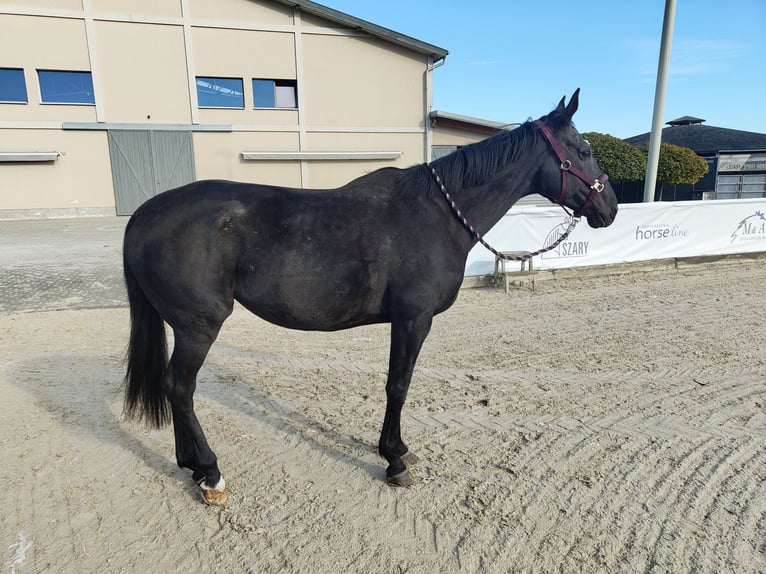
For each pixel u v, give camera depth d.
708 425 3.57
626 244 8.95
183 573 2.23
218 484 2.69
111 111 17.52
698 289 7.82
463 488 2.84
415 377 4.53
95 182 17.77
